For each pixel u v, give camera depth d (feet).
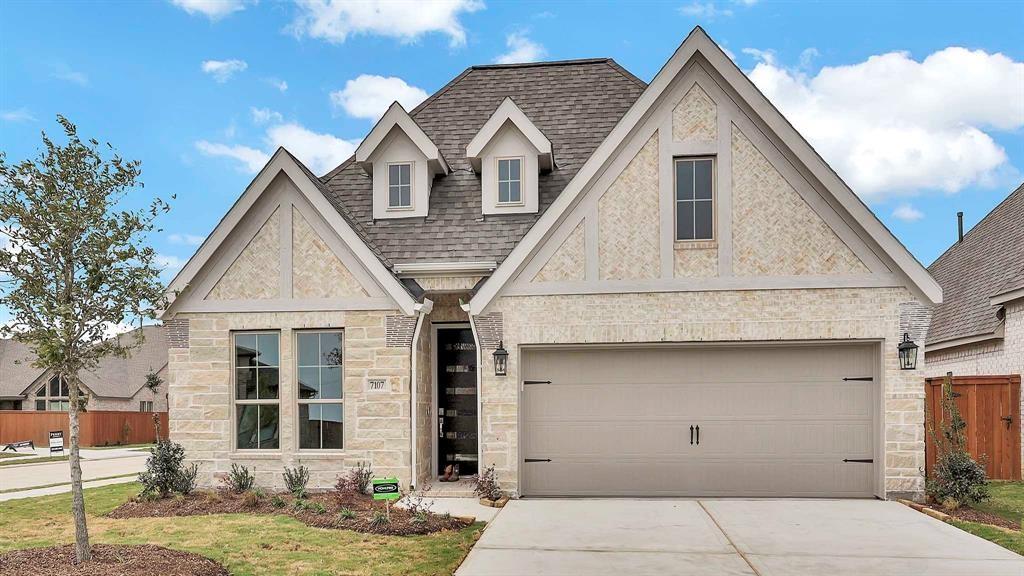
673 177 37.37
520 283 37.68
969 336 50.65
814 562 24.70
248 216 39.22
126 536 28.94
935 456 45.14
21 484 48.78
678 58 36.63
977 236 66.33
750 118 36.83
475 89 51.34
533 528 29.96
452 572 23.57
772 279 36.32
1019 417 42.63
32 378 136.46
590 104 48.19
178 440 38.86
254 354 39.50
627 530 29.55
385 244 41.88
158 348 154.40
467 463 42.88
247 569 23.91
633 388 37.96
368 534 28.84
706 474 37.42
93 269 24.00
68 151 24.04
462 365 43.29
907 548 26.55
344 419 38.06
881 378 35.63
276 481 38.29
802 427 36.91
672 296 36.91
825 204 36.19
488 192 42.47
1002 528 29.60
